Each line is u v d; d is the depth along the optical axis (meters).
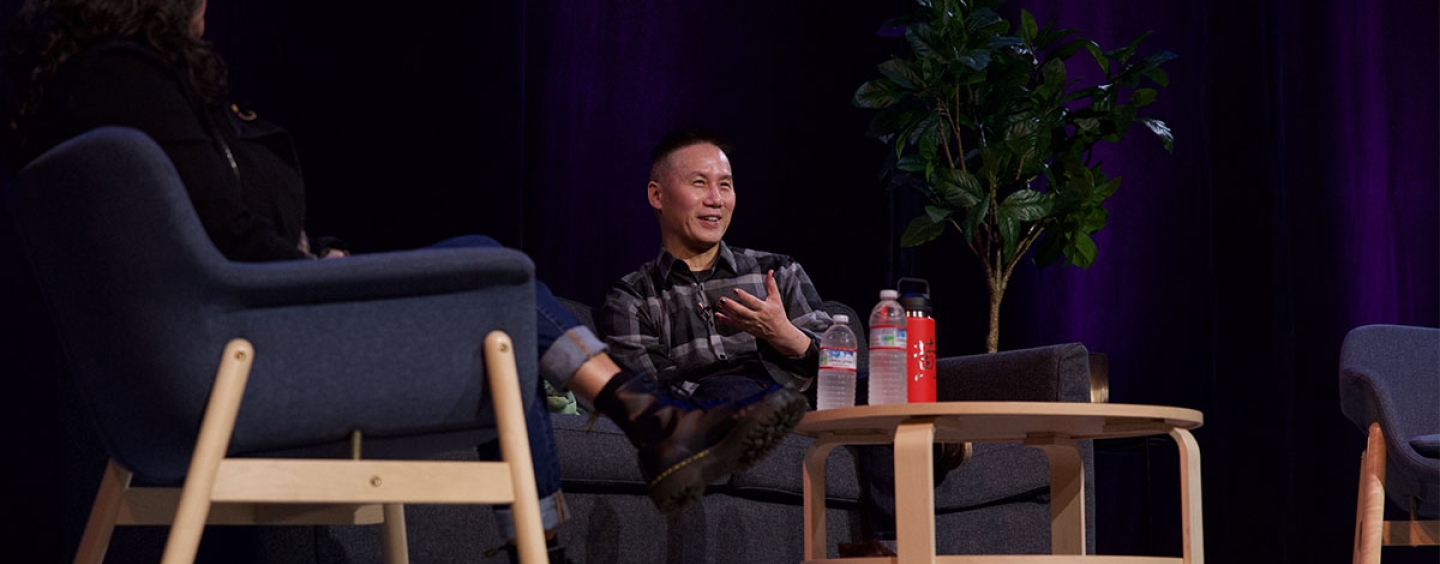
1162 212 5.34
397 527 2.59
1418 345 3.83
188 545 1.83
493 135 4.66
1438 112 5.23
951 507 3.70
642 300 3.82
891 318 2.97
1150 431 2.96
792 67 5.27
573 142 4.91
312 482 1.91
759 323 3.48
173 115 2.01
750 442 2.16
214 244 1.99
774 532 3.57
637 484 3.36
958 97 4.32
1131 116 4.35
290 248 2.07
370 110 4.51
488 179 4.63
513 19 4.74
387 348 1.97
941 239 5.32
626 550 3.33
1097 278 5.35
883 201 5.25
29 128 2.11
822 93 5.27
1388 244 5.19
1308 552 5.07
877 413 2.68
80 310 1.93
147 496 2.32
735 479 3.48
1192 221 5.29
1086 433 3.08
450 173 4.59
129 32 2.11
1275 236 5.20
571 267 4.85
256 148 2.27
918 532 2.58
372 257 1.95
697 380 3.74
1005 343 5.29
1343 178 5.23
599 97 4.98
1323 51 5.29
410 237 4.51
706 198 3.85
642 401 2.21
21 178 1.93
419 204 4.54
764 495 3.55
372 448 2.07
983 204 4.18
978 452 3.81
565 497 3.26
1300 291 5.20
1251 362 5.18
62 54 2.09
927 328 2.96
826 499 3.58
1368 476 3.46
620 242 4.95
